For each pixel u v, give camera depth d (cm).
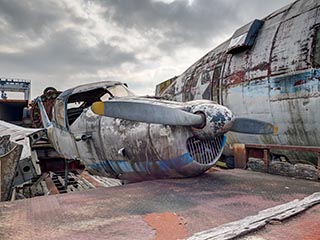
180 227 196
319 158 365
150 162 373
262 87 580
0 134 638
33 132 579
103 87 495
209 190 311
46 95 802
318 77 479
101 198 278
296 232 181
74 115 534
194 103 362
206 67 802
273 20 629
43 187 630
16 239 175
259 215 214
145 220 212
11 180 384
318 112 480
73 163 786
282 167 405
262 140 588
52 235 182
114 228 195
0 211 234
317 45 491
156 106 348
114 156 414
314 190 309
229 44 738
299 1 599
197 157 353
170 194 293
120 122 402
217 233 178
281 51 555
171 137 346
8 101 1259
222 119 337
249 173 423
